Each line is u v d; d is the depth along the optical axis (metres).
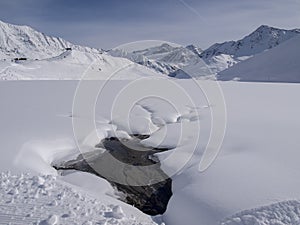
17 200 4.66
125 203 5.48
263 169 5.57
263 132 7.97
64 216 4.25
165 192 6.05
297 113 10.34
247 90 18.00
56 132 8.43
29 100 13.51
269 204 4.35
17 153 6.72
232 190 5.00
